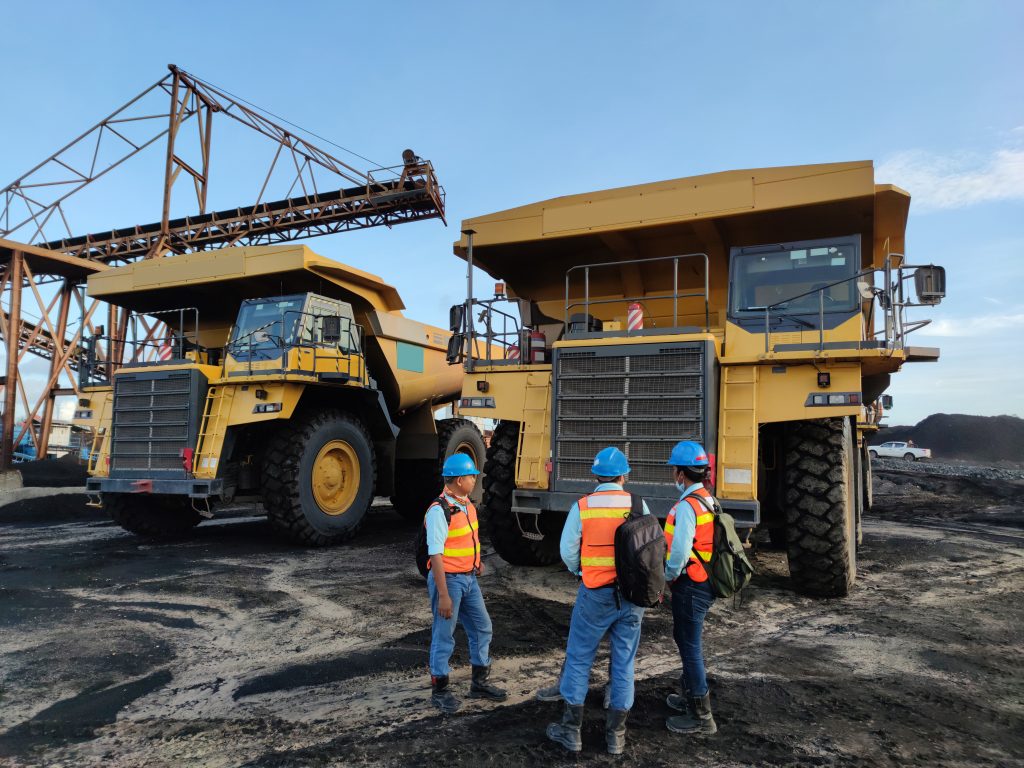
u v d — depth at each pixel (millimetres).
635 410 6492
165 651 5012
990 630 5570
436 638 3973
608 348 6680
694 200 7207
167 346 10625
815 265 6742
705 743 3506
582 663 3471
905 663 4754
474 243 8141
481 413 7430
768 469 7184
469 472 4152
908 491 19375
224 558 8633
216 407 9367
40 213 23156
